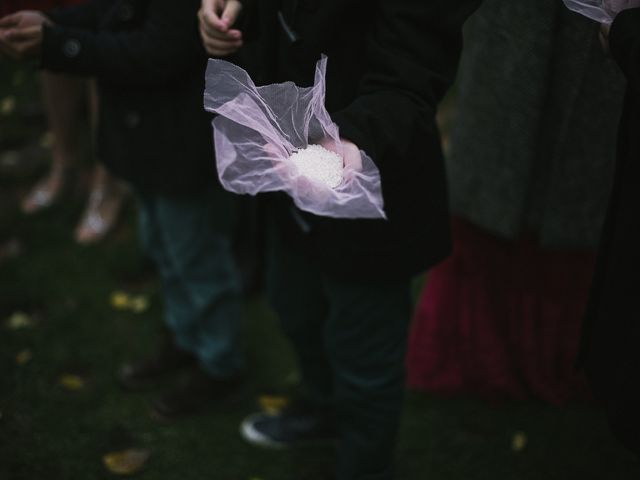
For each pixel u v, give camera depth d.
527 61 1.57
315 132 1.09
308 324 1.78
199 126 1.70
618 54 1.13
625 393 1.20
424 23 1.15
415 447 2.02
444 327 2.14
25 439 2.03
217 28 1.30
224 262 2.00
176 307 2.14
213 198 1.88
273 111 1.08
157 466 1.97
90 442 2.04
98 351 2.36
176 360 2.27
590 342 1.37
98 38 1.57
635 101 1.16
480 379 2.15
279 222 1.56
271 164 1.04
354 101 1.19
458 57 1.22
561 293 2.02
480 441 2.03
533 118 1.63
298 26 1.24
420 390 2.20
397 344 1.53
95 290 2.62
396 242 1.38
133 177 1.84
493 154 1.74
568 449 1.99
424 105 1.15
